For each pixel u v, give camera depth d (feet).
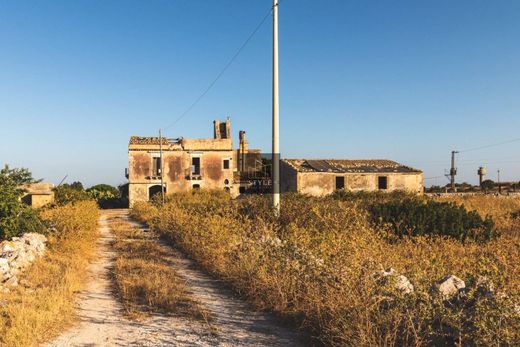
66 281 29.78
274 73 50.49
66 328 21.47
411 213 47.78
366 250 25.91
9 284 27.45
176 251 45.47
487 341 14.74
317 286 22.65
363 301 18.93
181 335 20.63
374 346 16.56
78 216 54.70
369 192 118.93
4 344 18.24
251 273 28.37
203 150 163.73
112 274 34.42
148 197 158.30
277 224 46.14
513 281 18.04
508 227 51.03
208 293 28.37
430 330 16.47
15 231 41.14
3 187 41.39
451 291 18.58
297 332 20.93
